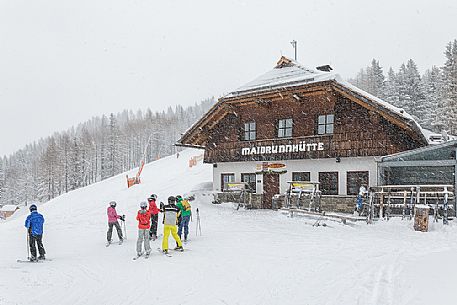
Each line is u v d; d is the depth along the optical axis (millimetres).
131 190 35125
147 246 12023
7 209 74438
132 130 117625
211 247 12945
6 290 8953
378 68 79625
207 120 26969
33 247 12039
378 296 7109
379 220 17688
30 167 130875
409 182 21359
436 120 48375
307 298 7367
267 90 24125
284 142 24328
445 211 16359
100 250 13531
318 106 23594
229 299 7625
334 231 15711
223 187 27516
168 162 58062
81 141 111250
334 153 22391
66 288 9047
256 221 18984
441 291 6969
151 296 8102
